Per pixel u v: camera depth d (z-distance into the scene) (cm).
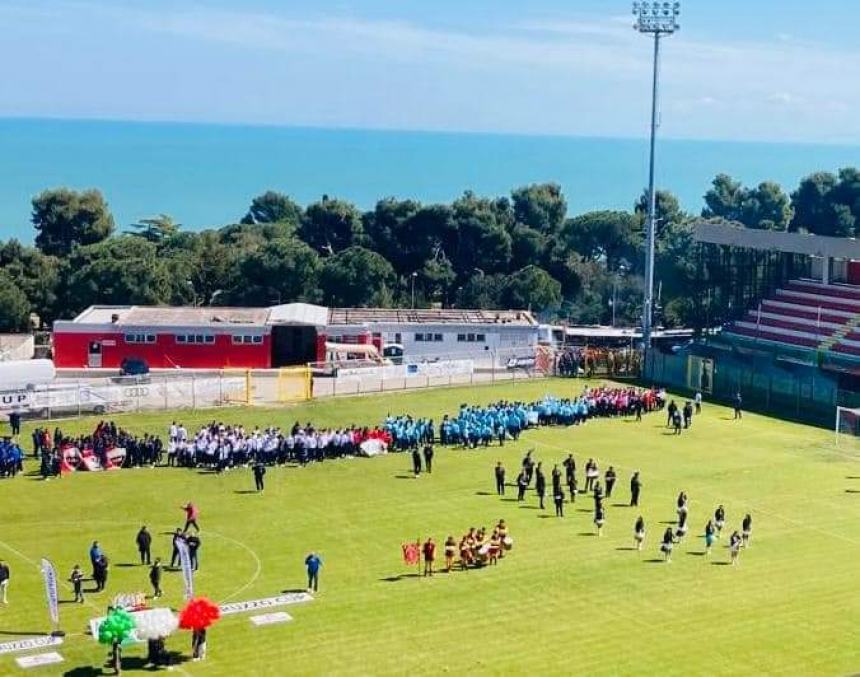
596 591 6794
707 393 12612
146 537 7119
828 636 6209
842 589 6912
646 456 9938
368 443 9756
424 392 12319
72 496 8519
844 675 5728
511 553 7419
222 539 7619
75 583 6525
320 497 8581
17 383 11062
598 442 10362
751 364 12812
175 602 6500
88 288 16788
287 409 11419
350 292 18288
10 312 16612
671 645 6050
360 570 7075
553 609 6512
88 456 9225
